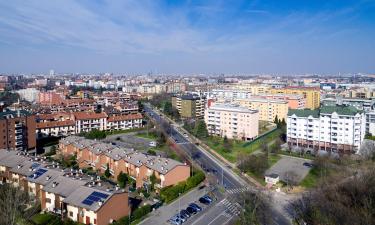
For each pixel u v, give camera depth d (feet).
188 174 482.28
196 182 474.08
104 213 338.13
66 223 341.21
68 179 396.37
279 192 458.91
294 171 545.44
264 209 381.40
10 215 331.16
